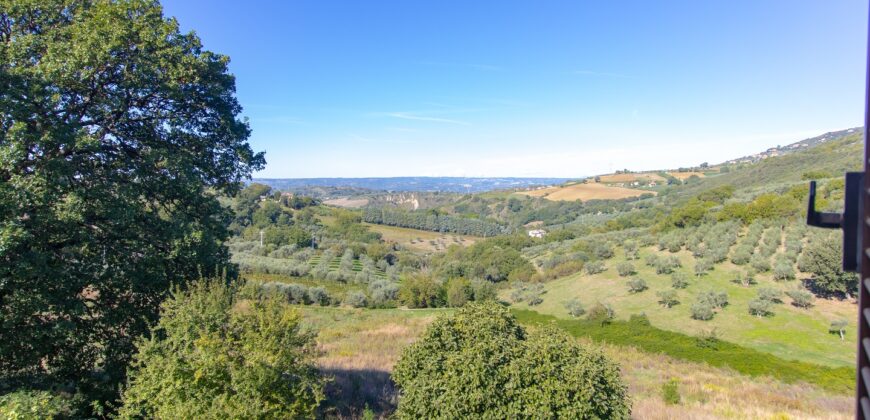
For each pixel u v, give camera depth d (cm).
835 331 2762
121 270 1080
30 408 803
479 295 4862
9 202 848
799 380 2053
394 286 5334
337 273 5997
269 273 5809
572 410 732
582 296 4184
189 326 780
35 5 1046
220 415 722
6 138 893
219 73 1330
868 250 128
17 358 1009
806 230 3984
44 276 944
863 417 129
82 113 1108
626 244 5331
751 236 4272
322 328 2978
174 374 751
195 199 1272
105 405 1045
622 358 2364
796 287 3291
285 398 772
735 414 1326
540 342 798
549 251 7156
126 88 1120
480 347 774
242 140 1395
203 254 1162
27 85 944
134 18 1130
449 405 746
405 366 836
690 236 4759
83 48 983
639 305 3606
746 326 2964
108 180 1112
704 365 2308
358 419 1077
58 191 941
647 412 1272
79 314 1007
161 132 1270
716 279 3697
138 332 1118
